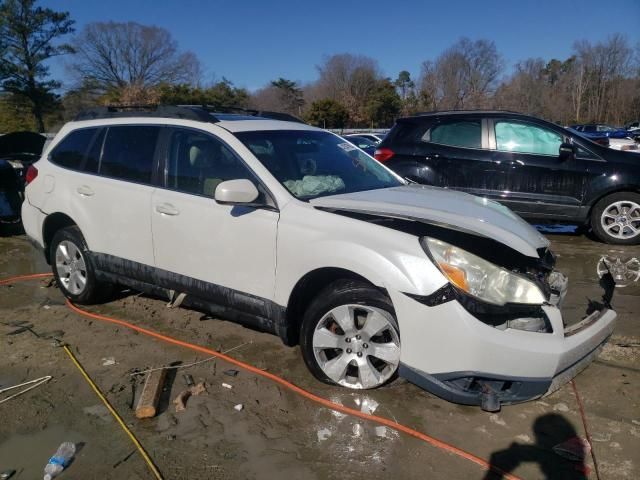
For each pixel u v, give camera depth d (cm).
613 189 722
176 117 430
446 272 300
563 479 273
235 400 344
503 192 753
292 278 349
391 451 294
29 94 4697
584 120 6825
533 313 304
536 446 298
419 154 787
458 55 6391
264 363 391
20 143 898
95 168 471
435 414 327
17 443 302
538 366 292
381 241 318
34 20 4581
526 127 752
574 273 611
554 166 735
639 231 731
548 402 340
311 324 346
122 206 439
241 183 351
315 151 426
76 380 369
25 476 276
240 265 374
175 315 479
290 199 360
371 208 338
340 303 335
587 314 370
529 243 318
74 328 454
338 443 301
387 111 6188
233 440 304
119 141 460
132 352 410
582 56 6988
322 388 355
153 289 436
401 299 307
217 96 5916
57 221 508
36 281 588
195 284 401
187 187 407
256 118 451
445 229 321
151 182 428
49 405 339
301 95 7450
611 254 695
